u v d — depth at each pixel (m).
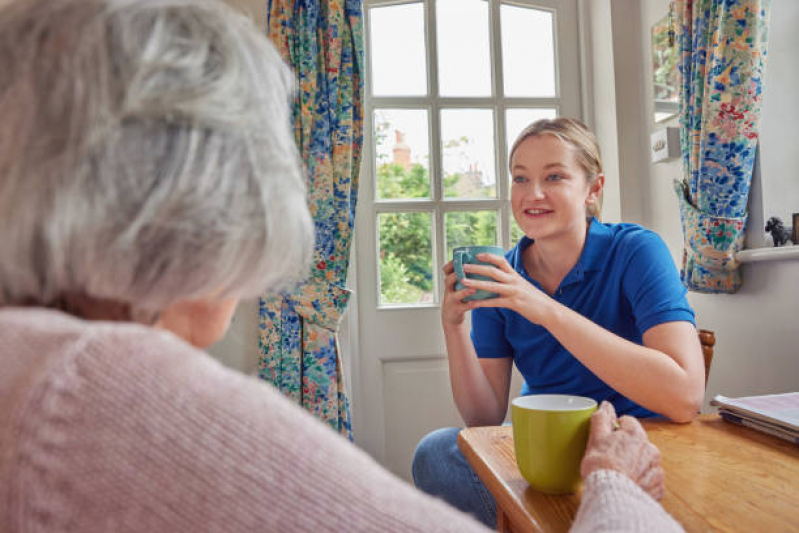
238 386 0.31
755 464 0.65
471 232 2.07
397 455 1.99
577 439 0.57
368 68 2.03
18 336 0.30
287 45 1.78
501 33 2.08
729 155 1.40
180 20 0.36
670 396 0.86
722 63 1.40
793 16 1.46
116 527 0.26
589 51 2.10
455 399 1.21
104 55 0.32
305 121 1.76
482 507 1.06
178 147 0.33
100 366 0.29
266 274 0.39
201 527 0.27
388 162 2.04
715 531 0.49
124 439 0.27
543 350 1.21
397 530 0.30
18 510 0.26
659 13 1.83
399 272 2.04
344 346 1.91
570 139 1.22
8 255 0.32
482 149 2.08
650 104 1.90
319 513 0.29
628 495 0.42
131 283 0.34
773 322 1.42
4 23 0.33
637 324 1.08
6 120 0.31
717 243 1.44
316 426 0.32
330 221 1.79
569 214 1.20
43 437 0.26
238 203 0.35
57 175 0.31
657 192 1.88
